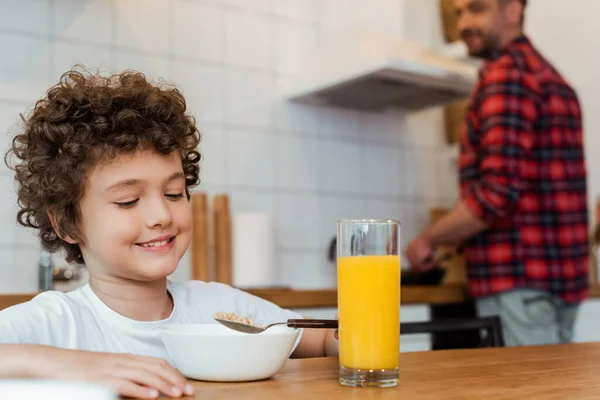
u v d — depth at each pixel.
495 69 1.96
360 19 2.59
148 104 1.04
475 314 2.36
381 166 2.78
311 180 2.60
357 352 0.76
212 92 2.41
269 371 0.80
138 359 0.74
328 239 2.62
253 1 2.52
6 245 2.03
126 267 1.00
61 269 1.97
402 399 0.68
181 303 1.13
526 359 1.01
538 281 1.99
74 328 0.98
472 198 1.96
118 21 2.25
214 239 2.28
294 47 2.59
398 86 2.39
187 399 0.68
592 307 2.71
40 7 2.13
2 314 0.94
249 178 2.46
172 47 2.34
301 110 2.59
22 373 0.71
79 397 0.35
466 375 0.85
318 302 2.02
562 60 3.09
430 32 2.84
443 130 2.96
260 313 1.23
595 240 2.93
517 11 2.11
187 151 1.20
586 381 0.80
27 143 1.13
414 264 2.19
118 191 0.98
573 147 2.04
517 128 1.92
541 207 2.00
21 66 2.09
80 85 1.10
